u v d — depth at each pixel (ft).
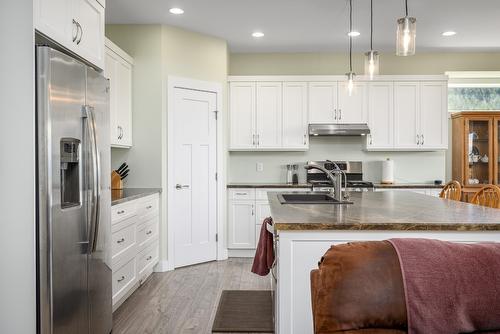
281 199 10.13
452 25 14.35
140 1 12.17
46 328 6.21
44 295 6.20
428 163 18.08
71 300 6.82
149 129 14.06
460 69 17.98
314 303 3.54
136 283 11.69
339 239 6.62
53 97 6.31
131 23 13.99
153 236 13.34
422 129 17.04
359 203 9.34
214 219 15.78
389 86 17.03
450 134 18.39
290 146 17.08
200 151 15.31
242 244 16.40
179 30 14.60
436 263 3.27
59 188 6.43
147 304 10.76
